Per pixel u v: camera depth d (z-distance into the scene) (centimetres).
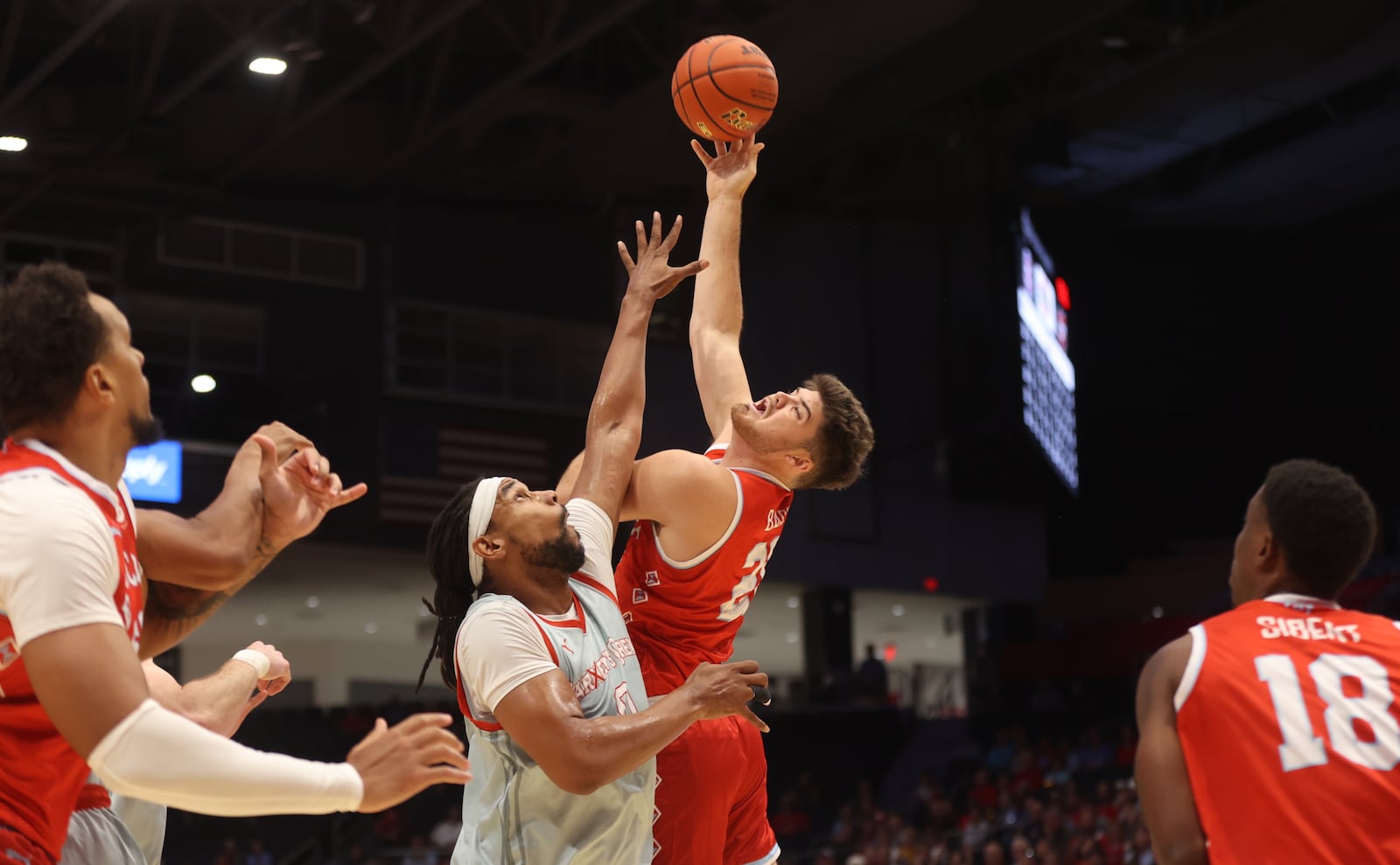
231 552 263
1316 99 2177
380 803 220
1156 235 2838
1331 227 2777
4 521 213
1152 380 2927
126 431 236
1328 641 274
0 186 1694
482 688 278
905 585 2339
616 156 1941
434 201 2052
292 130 1695
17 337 224
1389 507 2766
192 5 1559
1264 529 292
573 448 2108
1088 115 2212
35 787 225
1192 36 1917
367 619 2575
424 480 1973
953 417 2162
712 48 400
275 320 1916
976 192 2183
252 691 296
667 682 338
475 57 1869
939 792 1933
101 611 213
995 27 1809
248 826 1855
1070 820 1496
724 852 352
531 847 284
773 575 2223
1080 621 2717
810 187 2298
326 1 1512
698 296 400
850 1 1600
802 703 2278
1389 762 261
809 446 333
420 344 2030
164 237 1862
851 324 2294
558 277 2120
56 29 1588
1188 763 271
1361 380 2900
